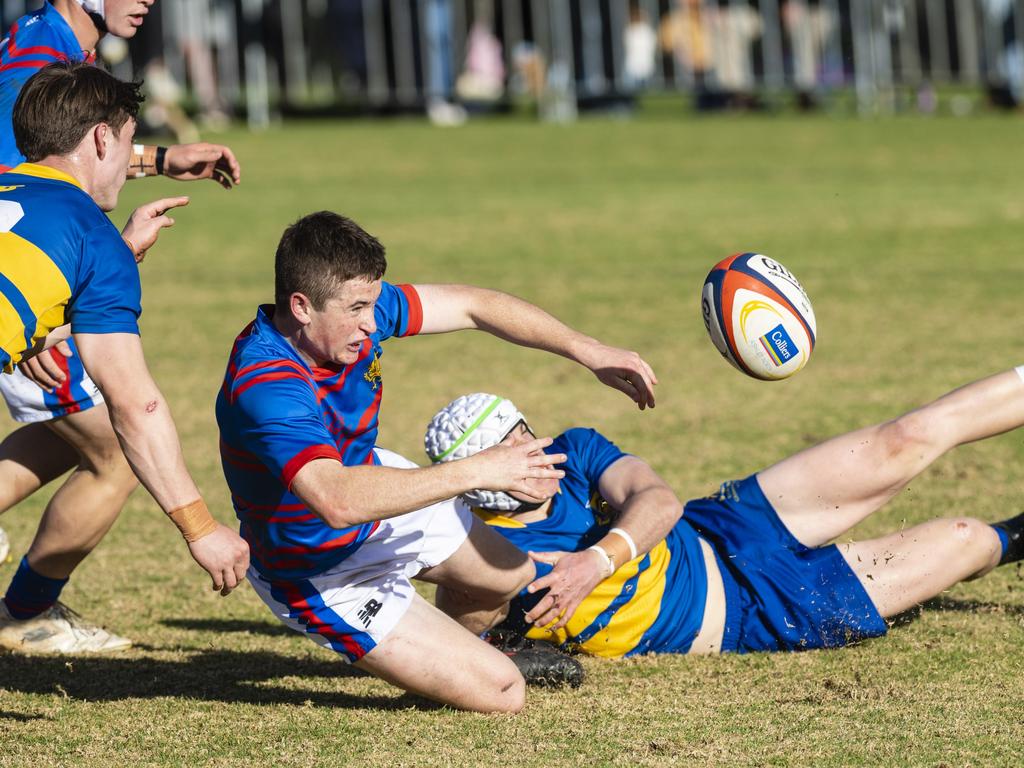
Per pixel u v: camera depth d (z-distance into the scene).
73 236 13.48
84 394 16.48
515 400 29.48
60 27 17.56
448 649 14.56
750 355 16.62
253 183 62.59
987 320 35.53
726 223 51.59
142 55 76.00
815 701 14.52
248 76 82.12
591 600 16.19
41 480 17.58
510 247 47.72
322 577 14.57
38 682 16.02
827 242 47.50
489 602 15.81
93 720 14.62
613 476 16.28
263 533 14.39
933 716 13.94
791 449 25.16
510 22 85.94
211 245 49.16
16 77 17.17
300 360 14.09
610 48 84.69
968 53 87.31
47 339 14.95
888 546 16.66
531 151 72.75
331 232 13.56
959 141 73.69
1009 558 17.12
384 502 13.07
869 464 16.67
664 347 33.78
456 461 13.25
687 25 84.19
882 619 16.38
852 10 86.31
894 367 31.11
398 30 83.56
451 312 16.08
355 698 15.34
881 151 70.81
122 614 18.52
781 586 16.41
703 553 16.80
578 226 51.72
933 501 21.81
